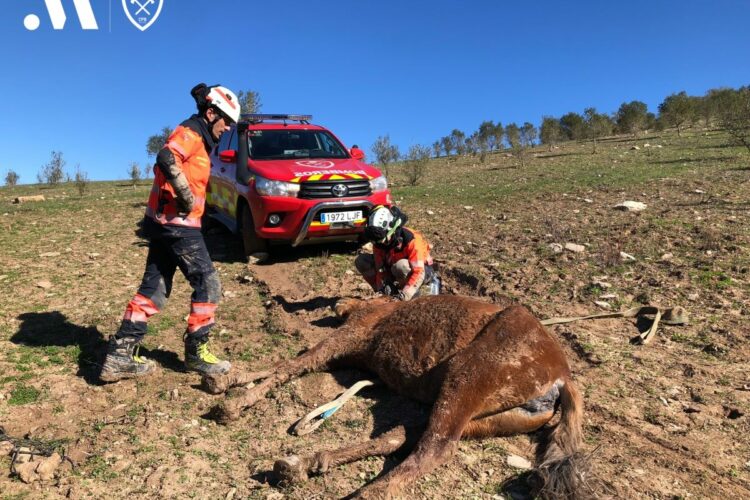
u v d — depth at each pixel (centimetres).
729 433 397
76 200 1859
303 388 458
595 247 849
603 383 467
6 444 377
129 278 801
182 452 377
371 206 869
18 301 685
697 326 570
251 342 575
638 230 923
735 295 639
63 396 453
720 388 455
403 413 423
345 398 421
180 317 645
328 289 751
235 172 966
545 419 378
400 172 2594
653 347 532
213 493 337
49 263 879
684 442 386
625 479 347
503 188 1611
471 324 403
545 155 2878
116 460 367
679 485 344
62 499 331
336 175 862
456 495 334
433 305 434
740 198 1148
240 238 1087
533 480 328
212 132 484
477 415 363
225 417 411
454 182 1959
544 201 1309
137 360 488
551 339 393
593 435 397
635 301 647
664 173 1616
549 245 869
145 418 419
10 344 554
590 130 3750
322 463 345
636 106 4169
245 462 370
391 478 319
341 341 470
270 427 411
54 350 539
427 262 605
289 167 875
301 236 847
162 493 335
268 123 1045
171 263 493
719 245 811
